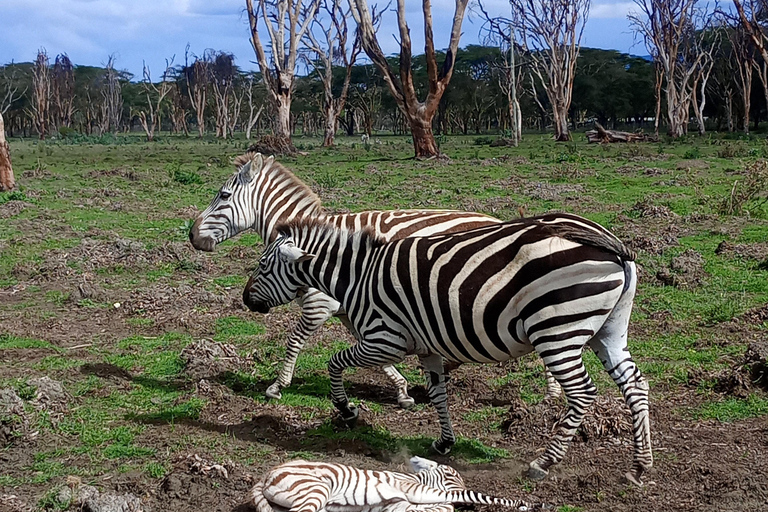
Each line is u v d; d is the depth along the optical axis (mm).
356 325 5469
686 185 18234
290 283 5777
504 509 4414
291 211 7328
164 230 13484
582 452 5258
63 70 81250
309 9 38406
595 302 4508
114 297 9367
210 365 6895
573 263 4473
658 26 45531
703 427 5598
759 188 14336
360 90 71000
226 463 5020
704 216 13367
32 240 12445
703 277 9539
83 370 7020
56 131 77125
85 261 10875
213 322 8445
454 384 6609
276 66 36938
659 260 10328
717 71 55500
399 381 6289
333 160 30562
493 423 5895
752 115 65625
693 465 4953
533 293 4555
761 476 4762
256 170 7312
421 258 5004
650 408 5953
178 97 81500
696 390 6262
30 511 4531
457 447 5453
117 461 5246
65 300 9266
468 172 22766
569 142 42500
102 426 5832
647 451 4684
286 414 6027
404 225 6352
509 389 6363
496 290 4664
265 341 7797
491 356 4914
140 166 27641
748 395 6043
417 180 20562
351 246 5477
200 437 5633
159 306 8938
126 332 8219
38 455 5305
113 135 71688
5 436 5438
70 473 5062
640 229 12586
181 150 42719
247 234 13141
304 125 78688
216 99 72000
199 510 4562
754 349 6484
